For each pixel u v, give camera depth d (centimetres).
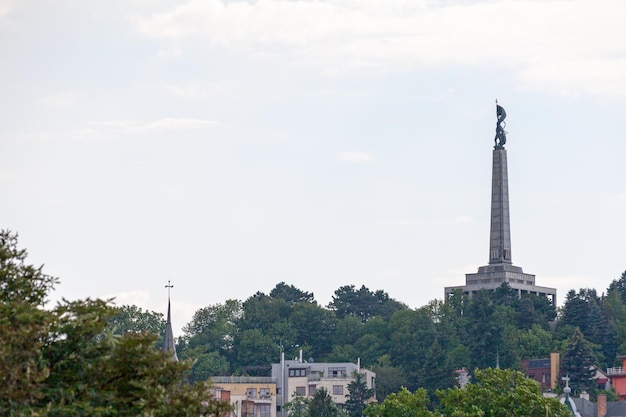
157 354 10431
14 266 10550
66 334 10256
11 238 10688
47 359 10162
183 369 10488
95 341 10431
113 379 10338
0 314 9869
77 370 10231
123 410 10119
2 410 9600
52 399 9912
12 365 9656
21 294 10412
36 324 9906
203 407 10375
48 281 10625
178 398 10219
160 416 10044
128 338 10369
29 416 9594
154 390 10119
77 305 10406
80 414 9850
